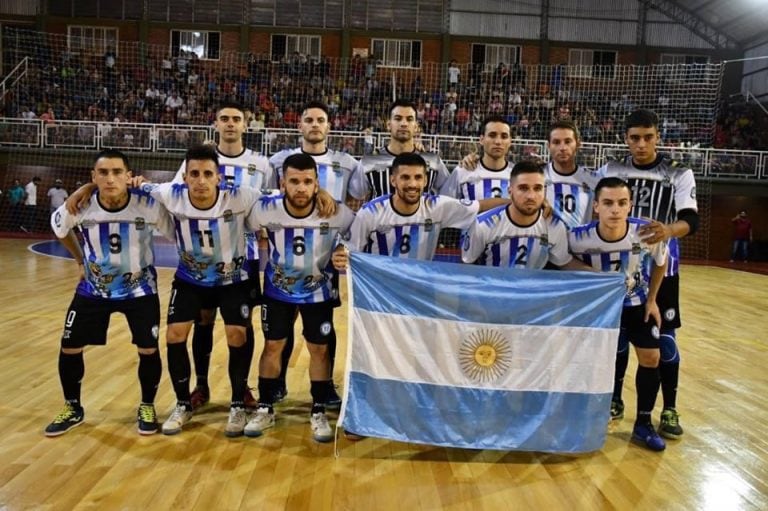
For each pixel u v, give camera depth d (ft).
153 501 9.04
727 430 12.80
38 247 44.37
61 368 11.69
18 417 12.21
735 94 67.62
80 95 59.98
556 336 11.11
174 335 11.81
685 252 61.46
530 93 63.98
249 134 50.29
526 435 11.00
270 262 11.75
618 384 13.21
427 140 50.83
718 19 65.21
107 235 11.31
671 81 62.34
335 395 13.62
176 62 63.87
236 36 66.54
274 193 12.06
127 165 11.25
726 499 9.71
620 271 11.82
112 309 11.68
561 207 13.46
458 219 11.92
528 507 9.27
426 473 10.39
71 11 65.21
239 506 8.98
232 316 11.85
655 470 10.75
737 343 21.38
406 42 67.72
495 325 11.04
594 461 11.10
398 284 11.00
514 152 50.85
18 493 9.14
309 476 10.07
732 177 53.67
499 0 67.51
